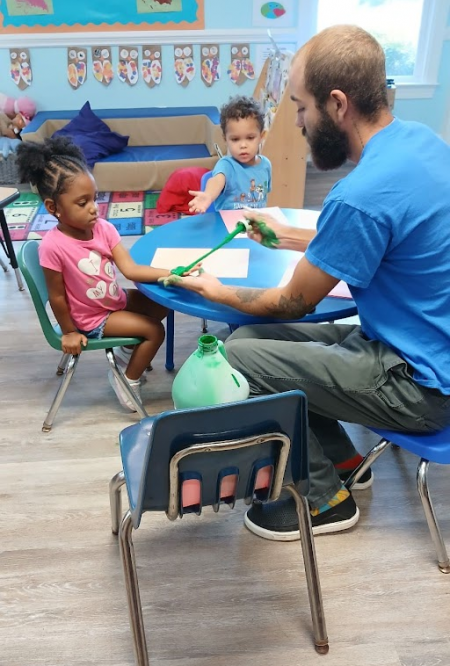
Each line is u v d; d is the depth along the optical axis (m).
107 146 4.02
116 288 1.78
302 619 1.29
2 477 1.68
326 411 1.33
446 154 1.19
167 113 4.25
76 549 1.46
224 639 1.24
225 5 4.01
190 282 1.40
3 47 4.04
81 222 1.58
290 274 1.51
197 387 1.16
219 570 1.40
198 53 4.16
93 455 1.76
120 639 1.25
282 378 1.29
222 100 4.37
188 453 0.88
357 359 1.24
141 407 1.85
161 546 1.47
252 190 2.27
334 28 1.15
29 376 2.15
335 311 1.36
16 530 1.51
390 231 1.11
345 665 1.19
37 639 1.25
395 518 1.54
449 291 1.17
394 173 1.11
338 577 1.38
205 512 1.57
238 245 1.71
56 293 1.66
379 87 1.14
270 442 0.95
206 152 4.11
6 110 4.17
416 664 1.19
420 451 1.23
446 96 4.44
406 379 1.21
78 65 4.14
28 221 3.46
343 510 1.48
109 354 1.79
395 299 1.21
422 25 4.21
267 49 4.03
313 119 1.21
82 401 2.02
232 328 2.20
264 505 1.49
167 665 1.19
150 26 4.04
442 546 1.38
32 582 1.37
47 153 1.51
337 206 1.11
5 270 2.94
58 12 3.94
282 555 1.44
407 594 1.34
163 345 2.34
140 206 3.66
